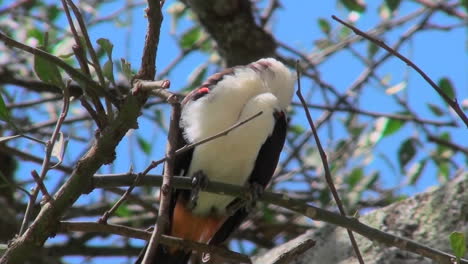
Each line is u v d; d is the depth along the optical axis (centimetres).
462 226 980
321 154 692
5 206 1227
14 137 651
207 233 962
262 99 874
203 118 877
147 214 1306
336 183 1203
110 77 665
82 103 667
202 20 1223
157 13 655
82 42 710
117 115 667
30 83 1247
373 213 1038
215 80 906
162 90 635
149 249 554
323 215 727
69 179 678
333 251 1002
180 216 927
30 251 670
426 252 713
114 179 695
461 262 702
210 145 878
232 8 1199
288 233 1308
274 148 914
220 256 749
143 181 698
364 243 993
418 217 1009
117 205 676
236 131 869
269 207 1303
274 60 941
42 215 671
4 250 669
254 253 1300
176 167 903
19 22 1255
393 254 966
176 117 620
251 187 885
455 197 1006
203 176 841
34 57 655
